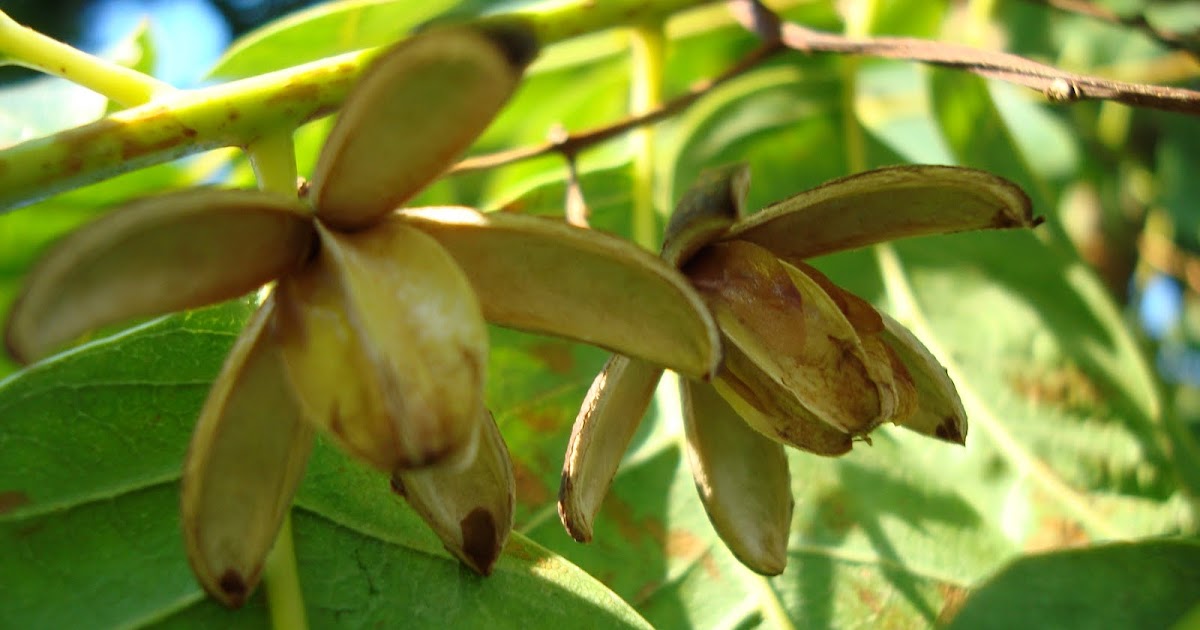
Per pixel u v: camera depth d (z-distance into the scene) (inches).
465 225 8.7
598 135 11.9
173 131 9.3
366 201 8.6
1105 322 12.3
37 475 9.3
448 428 8.3
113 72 9.9
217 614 9.2
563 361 11.6
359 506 9.6
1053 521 11.5
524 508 11.1
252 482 8.8
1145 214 17.1
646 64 12.9
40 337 8.0
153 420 9.5
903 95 14.6
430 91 8.3
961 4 15.3
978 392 12.0
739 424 9.8
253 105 9.4
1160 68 15.9
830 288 9.5
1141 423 11.9
